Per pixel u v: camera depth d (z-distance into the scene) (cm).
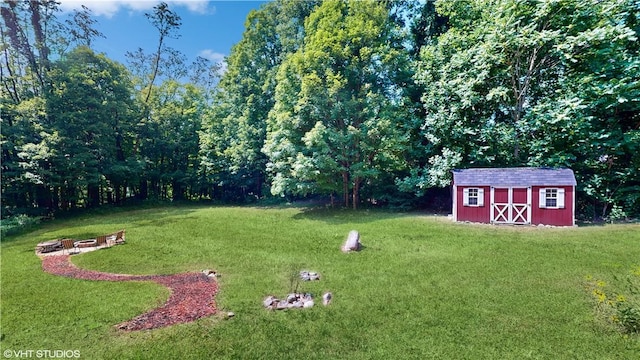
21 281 862
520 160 1831
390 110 2039
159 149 3130
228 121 3016
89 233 1559
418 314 629
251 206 2717
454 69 1892
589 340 523
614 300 642
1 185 2012
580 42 1425
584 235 1221
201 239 1340
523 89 1725
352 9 2134
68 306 687
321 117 2097
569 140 1599
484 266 892
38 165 2081
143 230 1572
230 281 828
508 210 1557
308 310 654
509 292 715
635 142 1438
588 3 1471
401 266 919
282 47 3050
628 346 502
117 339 552
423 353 505
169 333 568
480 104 1889
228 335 563
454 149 1889
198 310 660
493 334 551
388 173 2288
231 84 3131
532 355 491
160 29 3288
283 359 498
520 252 1015
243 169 2950
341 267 927
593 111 1537
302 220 1806
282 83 2236
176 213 2239
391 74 2130
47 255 1152
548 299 674
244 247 1190
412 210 2123
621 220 1525
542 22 1594
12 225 1680
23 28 2352
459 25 2072
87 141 2475
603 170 1609
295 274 870
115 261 1038
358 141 2048
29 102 2136
